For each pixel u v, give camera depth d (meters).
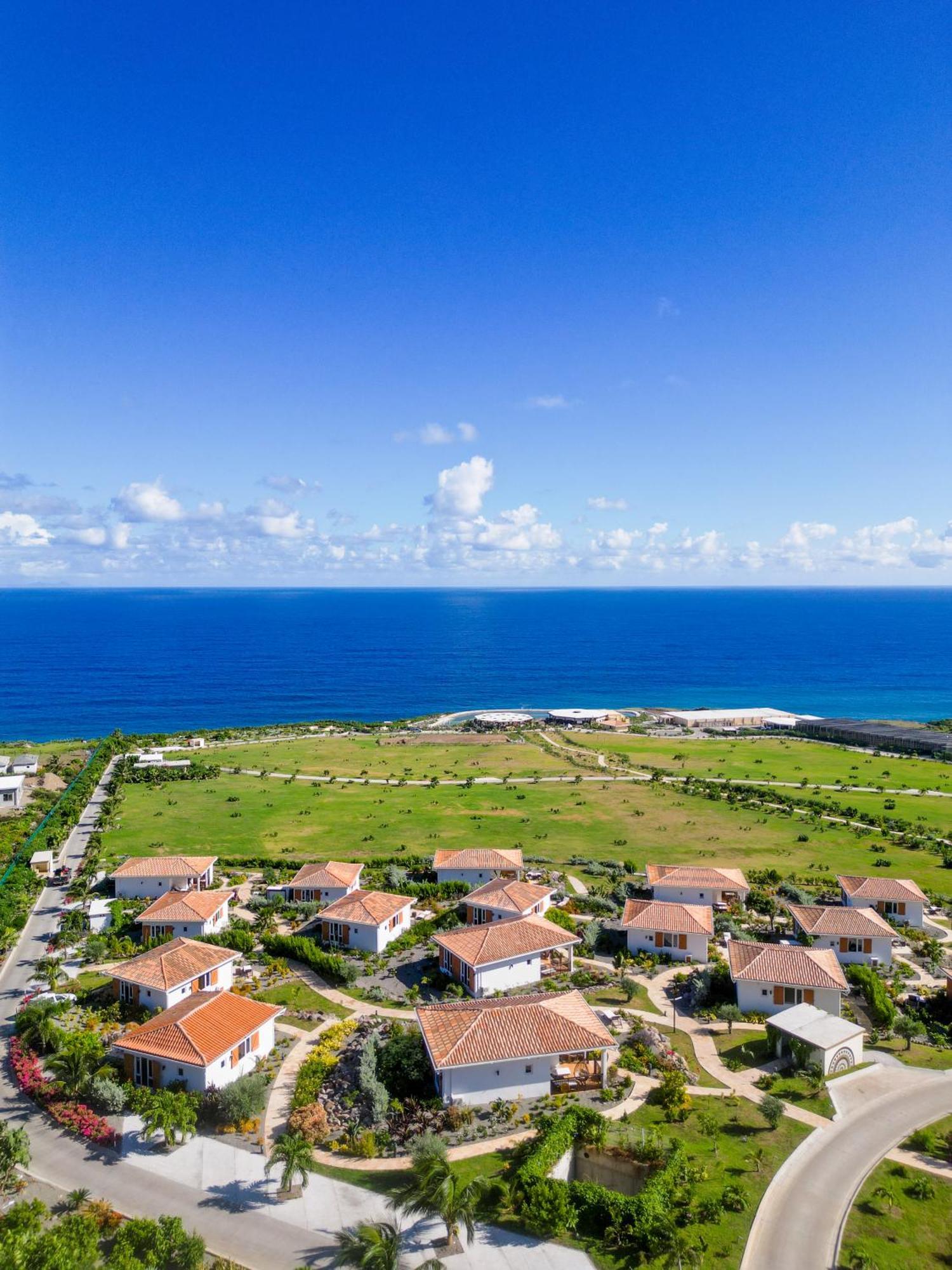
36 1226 40.00
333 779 160.12
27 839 116.19
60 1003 66.50
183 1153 48.41
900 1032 62.62
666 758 185.38
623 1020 65.25
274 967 75.19
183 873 95.12
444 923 87.50
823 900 93.12
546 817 132.25
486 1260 39.66
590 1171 47.00
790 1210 42.69
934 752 186.75
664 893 93.69
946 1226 41.78
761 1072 57.81
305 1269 38.94
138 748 192.00
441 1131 50.41
